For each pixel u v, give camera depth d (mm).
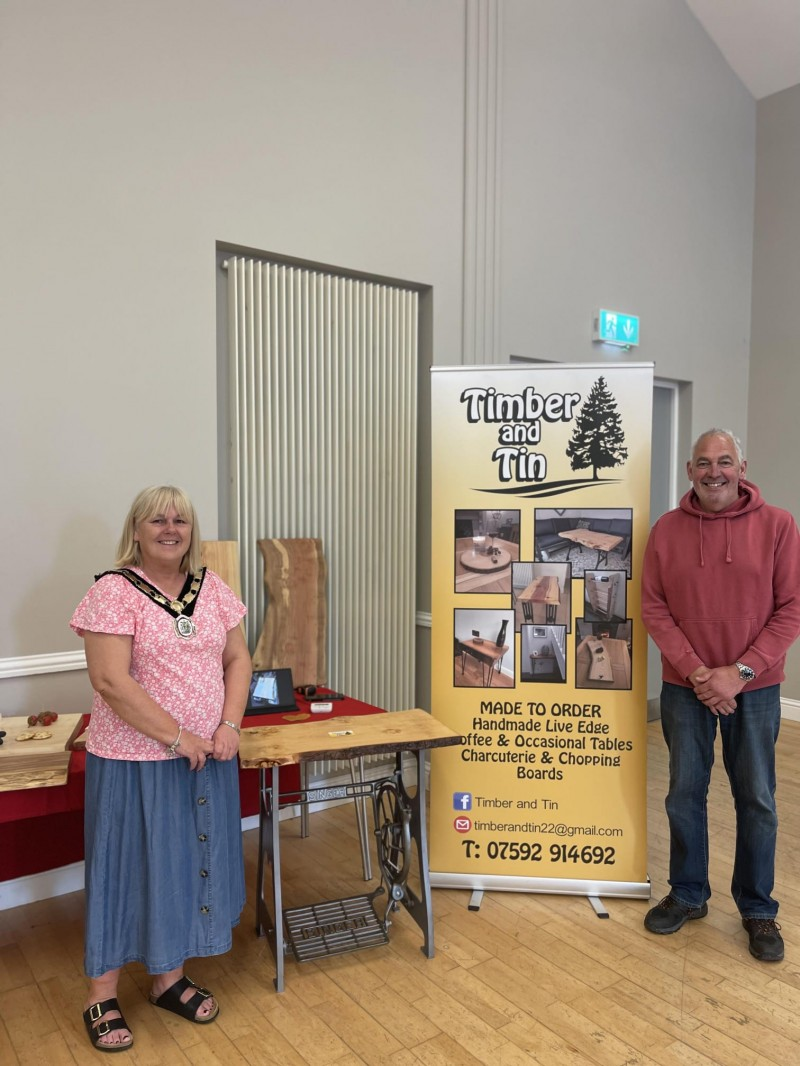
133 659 2066
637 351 4879
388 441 3916
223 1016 2213
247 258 3445
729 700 2432
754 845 2506
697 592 2512
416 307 3977
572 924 2695
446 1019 2189
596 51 4566
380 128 3730
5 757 2291
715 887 2959
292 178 3463
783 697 5289
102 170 2959
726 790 3912
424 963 2463
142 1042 2109
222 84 3244
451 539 2877
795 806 3688
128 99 3008
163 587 2135
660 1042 2088
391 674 3992
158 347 3113
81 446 2951
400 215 3814
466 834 2910
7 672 2814
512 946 2555
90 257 2943
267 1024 2178
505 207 4207
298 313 3582
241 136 3305
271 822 2396
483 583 2863
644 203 4867
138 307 3061
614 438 2795
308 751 2281
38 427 2857
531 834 2879
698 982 2357
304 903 2867
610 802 2836
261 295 3467
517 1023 2170
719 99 5246
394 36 3760
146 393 3090
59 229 2873
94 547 2990
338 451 3746
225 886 2162
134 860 2078
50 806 2365
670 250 5027
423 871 2496
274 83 3391
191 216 3180
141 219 3057
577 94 4496
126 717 1992
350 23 3611
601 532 2811
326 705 2990
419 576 4156
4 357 2777
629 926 2680
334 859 3232
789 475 5328
